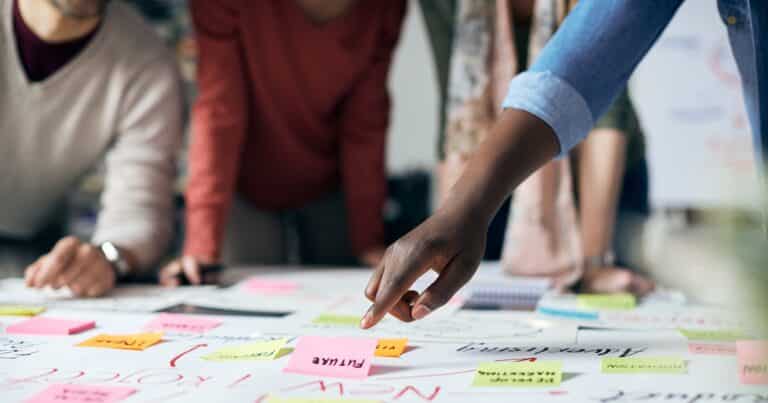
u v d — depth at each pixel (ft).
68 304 3.06
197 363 2.01
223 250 5.03
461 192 2.05
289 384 1.79
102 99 3.98
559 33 2.30
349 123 4.67
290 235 5.35
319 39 4.25
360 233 4.77
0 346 2.23
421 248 1.94
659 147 7.74
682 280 3.51
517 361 2.02
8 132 3.91
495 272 4.17
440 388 1.75
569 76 2.22
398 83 9.32
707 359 2.02
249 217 5.12
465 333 2.44
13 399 1.69
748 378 1.78
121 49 3.94
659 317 2.77
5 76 3.75
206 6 4.14
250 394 1.71
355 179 4.72
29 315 2.77
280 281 3.83
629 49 2.26
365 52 4.42
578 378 1.82
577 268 3.61
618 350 2.15
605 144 3.87
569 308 2.97
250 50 4.26
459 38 4.21
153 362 2.02
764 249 1.32
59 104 3.88
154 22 8.23
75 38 3.71
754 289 1.33
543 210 3.93
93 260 3.28
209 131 4.21
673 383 1.77
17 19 3.60
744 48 2.29
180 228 6.59
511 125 2.16
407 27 9.20
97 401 1.66
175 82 4.24
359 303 3.12
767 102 2.16
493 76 4.15
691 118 7.84
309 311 2.91
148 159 4.09
